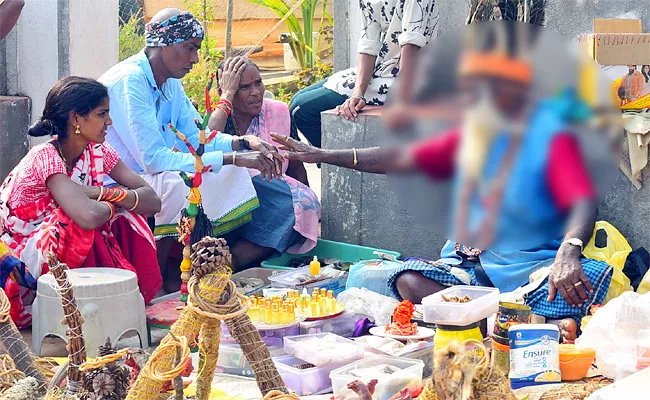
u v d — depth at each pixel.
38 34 6.31
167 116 4.89
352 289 4.03
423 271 4.05
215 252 2.15
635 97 4.26
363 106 5.22
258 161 4.57
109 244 4.10
